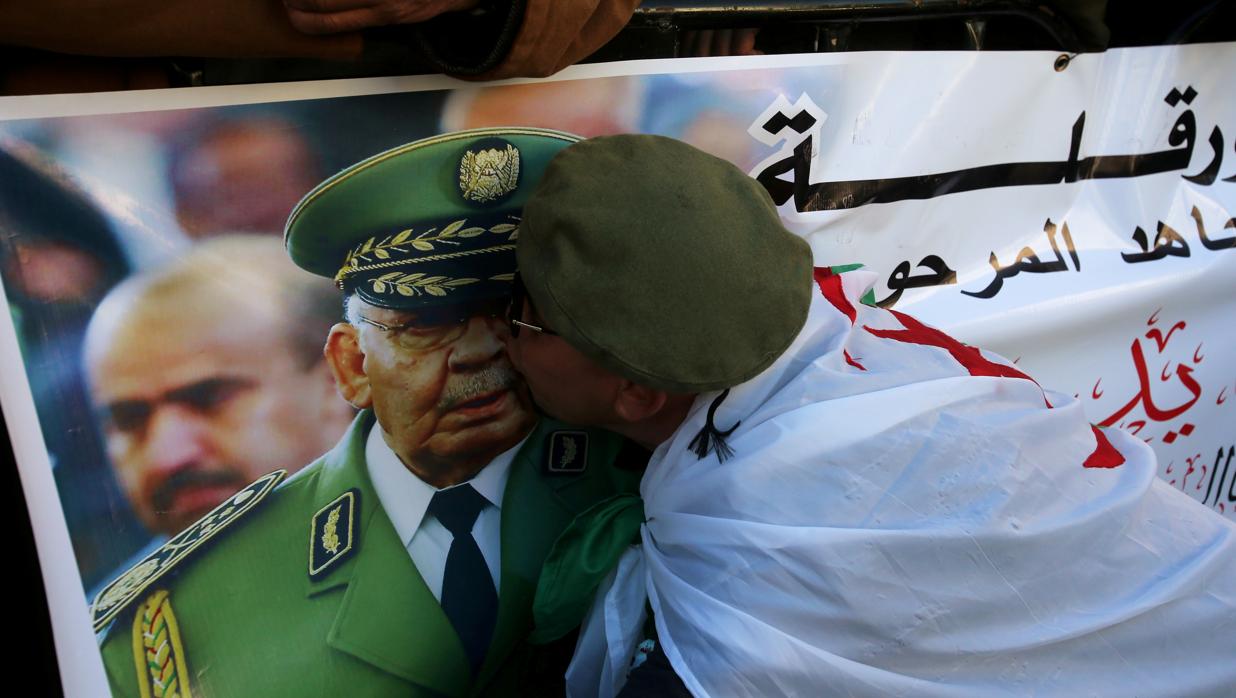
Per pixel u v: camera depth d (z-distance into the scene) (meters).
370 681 1.08
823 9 1.14
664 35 1.07
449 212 1.00
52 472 0.83
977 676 0.88
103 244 0.81
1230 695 0.94
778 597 0.85
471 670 1.18
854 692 0.84
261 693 0.98
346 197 0.93
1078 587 0.90
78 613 0.86
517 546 1.18
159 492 0.89
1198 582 0.93
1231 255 1.69
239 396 0.92
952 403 0.92
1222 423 1.84
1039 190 1.50
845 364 0.96
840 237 1.34
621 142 0.88
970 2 1.25
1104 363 1.65
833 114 1.24
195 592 0.93
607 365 0.83
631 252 0.80
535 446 1.17
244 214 0.88
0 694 0.81
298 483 0.98
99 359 0.84
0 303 0.78
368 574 1.06
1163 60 1.52
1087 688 0.91
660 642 0.92
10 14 0.67
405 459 1.06
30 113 0.76
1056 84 1.42
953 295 1.47
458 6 0.82
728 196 0.85
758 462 0.87
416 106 0.94
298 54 0.80
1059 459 0.94
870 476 0.87
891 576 0.84
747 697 0.84
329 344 0.97
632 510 1.06
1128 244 1.60
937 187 1.39
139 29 0.71
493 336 1.09
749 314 0.82
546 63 0.88
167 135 0.82
